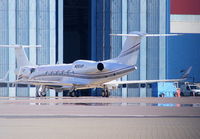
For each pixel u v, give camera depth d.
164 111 95.31
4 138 50.66
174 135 54.41
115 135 53.97
